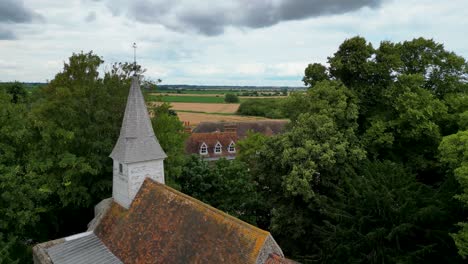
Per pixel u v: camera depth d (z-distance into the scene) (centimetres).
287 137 2866
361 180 2286
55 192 3003
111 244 2197
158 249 1925
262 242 1539
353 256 2020
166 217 2034
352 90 3216
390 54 3241
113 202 2489
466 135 1947
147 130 2378
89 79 2961
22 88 6694
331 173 2683
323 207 2414
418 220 1958
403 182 2253
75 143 2848
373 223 2094
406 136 3033
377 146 3131
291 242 2831
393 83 3203
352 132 2859
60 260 2108
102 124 2892
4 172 2250
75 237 2330
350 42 3306
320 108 2973
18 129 2539
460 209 2031
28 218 2248
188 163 3544
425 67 3322
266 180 3120
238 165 3472
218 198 3372
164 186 2220
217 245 1692
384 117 3167
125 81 3150
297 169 2552
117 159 2331
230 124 7675
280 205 2906
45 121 2769
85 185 2948
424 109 2908
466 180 1780
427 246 1827
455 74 3312
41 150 2753
